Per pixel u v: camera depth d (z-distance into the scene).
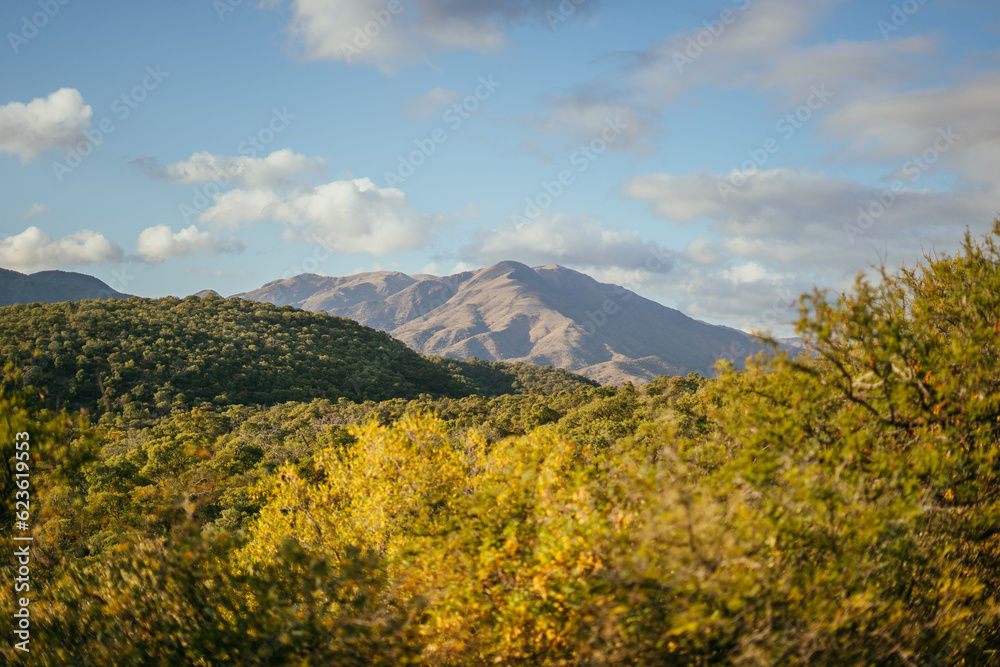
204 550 6.80
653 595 4.90
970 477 6.03
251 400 92.19
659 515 4.90
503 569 5.95
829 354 6.29
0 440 7.14
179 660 6.07
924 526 5.85
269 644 5.85
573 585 5.21
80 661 6.30
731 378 6.83
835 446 6.02
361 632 5.80
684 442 7.00
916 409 6.20
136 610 6.43
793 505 5.30
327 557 7.61
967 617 5.80
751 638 4.59
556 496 6.42
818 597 4.83
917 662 5.35
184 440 52.78
